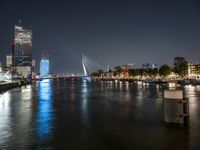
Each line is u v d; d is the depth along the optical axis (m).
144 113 30.03
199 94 62.81
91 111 33.00
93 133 19.11
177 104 19.30
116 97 58.81
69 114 30.22
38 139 17.34
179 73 185.75
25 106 40.12
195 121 22.70
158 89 95.81
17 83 142.88
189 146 14.71
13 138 17.69
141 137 17.31
